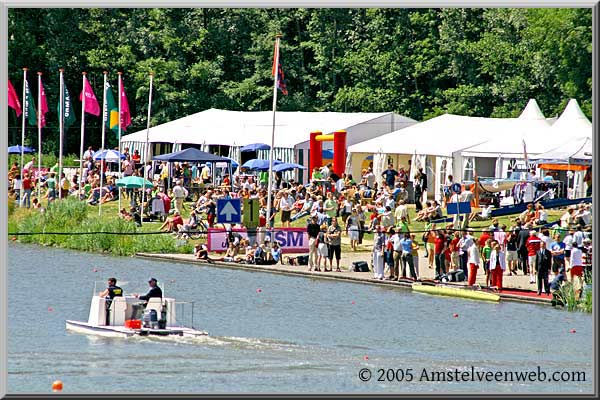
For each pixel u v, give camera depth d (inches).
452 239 4559.5
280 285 4581.7
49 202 6328.7
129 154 7662.4
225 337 3516.2
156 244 5546.3
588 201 5324.8
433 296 4347.9
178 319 3646.7
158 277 4773.6
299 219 5782.5
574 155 5644.7
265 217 5634.8
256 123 7608.3
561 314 3976.4
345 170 6855.3
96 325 3592.5
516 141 6053.2
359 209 5334.6
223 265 5093.5
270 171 5359.3
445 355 3348.9
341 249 5310.0
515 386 3002.0
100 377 3014.3
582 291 4079.7
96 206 6584.6
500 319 3882.9
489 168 6284.5
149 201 6220.5
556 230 4293.8
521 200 5605.3
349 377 3056.1
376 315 3949.3
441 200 5841.5
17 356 3240.7
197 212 5900.6
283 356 3287.4
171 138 7731.3
